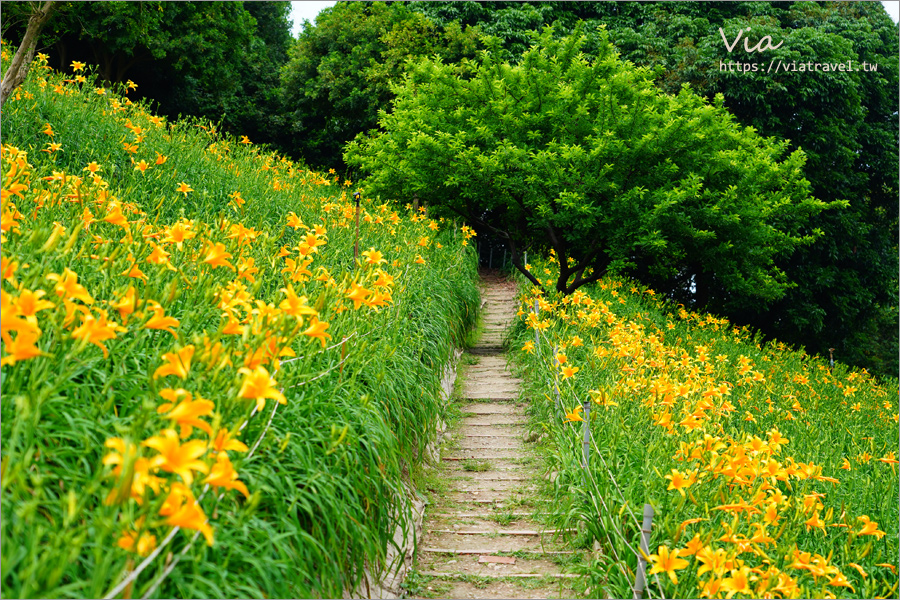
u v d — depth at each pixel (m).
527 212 11.13
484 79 11.07
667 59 17.30
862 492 5.20
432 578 4.22
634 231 9.98
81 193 4.64
